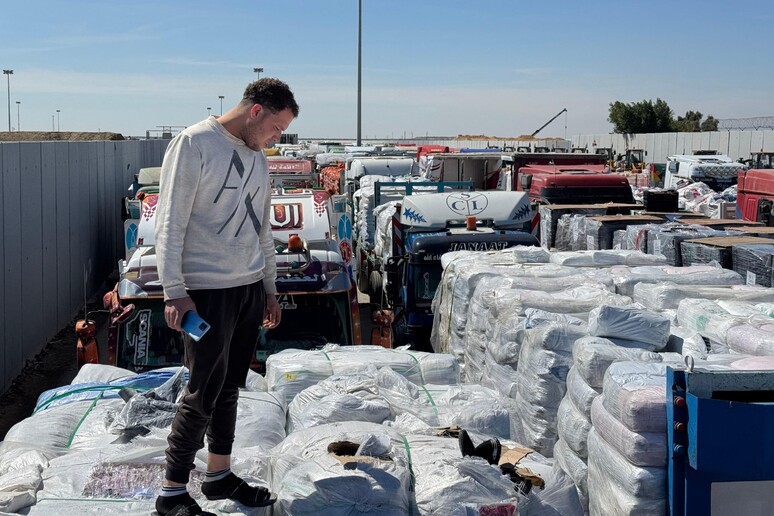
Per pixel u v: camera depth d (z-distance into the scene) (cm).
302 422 470
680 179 3325
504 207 1263
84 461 383
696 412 392
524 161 2284
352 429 411
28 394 1039
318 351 627
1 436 880
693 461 395
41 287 1260
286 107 322
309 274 807
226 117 323
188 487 360
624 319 562
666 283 758
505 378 696
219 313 322
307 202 915
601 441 489
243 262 329
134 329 776
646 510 435
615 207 1519
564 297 723
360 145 3756
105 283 1870
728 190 2684
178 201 311
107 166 1955
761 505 394
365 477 346
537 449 615
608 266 927
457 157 2275
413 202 1253
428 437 420
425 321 1164
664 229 1152
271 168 2045
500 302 726
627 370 475
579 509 405
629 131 7944
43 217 1280
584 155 2314
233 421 347
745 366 479
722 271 827
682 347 561
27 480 354
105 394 495
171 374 527
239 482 346
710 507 398
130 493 354
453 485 360
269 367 594
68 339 1338
